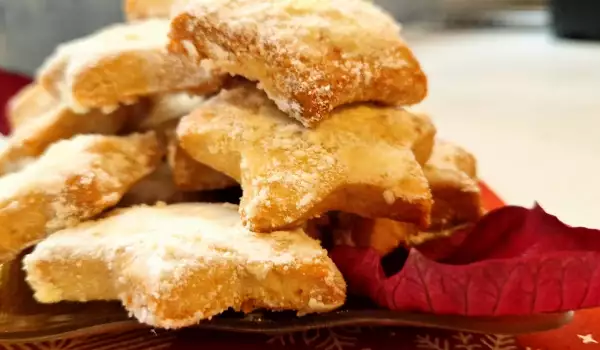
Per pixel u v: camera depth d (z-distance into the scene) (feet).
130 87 0.56
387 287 0.46
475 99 1.18
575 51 1.71
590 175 0.76
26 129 0.61
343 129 0.51
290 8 0.51
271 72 0.50
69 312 0.47
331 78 0.49
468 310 0.45
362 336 0.48
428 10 2.15
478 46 1.82
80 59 0.57
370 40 0.52
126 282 0.45
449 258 0.52
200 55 0.52
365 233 0.51
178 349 0.46
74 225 0.50
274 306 0.46
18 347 0.46
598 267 0.44
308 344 0.47
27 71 1.26
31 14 1.24
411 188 0.49
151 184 0.56
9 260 0.50
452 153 0.61
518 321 0.45
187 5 0.52
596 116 1.04
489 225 0.52
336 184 0.48
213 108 0.53
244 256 0.45
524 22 2.15
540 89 1.26
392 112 0.53
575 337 0.48
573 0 1.86
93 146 0.53
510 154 0.85
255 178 0.48
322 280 0.45
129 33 0.62
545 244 0.48
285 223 0.47
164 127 0.59
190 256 0.44
